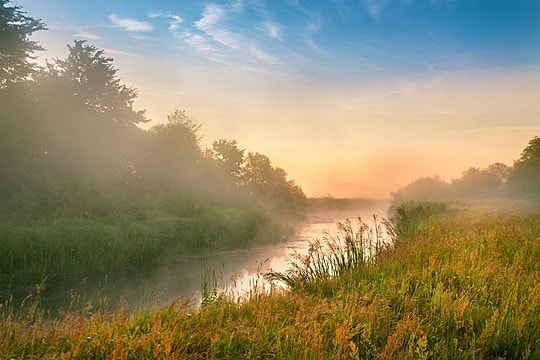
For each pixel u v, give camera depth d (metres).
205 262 15.71
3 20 26.80
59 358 4.54
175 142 35.81
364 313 5.82
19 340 5.06
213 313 6.07
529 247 9.63
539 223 13.86
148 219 19.47
